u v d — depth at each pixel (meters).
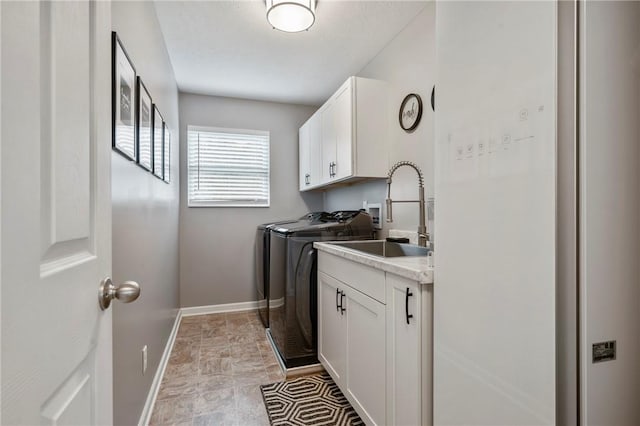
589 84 0.64
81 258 0.59
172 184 2.84
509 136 0.77
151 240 1.87
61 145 0.51
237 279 3.69
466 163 0.91
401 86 2.36
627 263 0.68
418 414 1.12
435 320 1.04
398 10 2.12
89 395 0.63
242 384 2.04
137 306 1.53
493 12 0.82
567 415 0.66
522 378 0.74
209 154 3.62
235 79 3.17
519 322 0.75
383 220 2.59
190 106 3.54
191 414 1.73
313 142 3.29
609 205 0.66
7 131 0.38
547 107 0.69
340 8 2.08
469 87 0.90
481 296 0.86
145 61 1.76
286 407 1.79
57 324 0.50
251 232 3.74
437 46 1.03
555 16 0.67
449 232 0.98
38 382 0.44
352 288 1.65
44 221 0.46
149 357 1.79
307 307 2.27
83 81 0.60
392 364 1.29
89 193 0.63
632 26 0.68
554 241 0.68
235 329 3.06
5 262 0.38
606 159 0.66
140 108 1.55
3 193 0.38
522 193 0.74
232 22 2.21
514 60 0.76
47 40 0.48
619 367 0.67
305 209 3.95
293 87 3.38
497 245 0.81
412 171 2.24
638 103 0.69
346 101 2.50
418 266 1.20
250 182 3.76
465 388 0.91
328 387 2.00
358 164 2.42
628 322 0.68
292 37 2.42
